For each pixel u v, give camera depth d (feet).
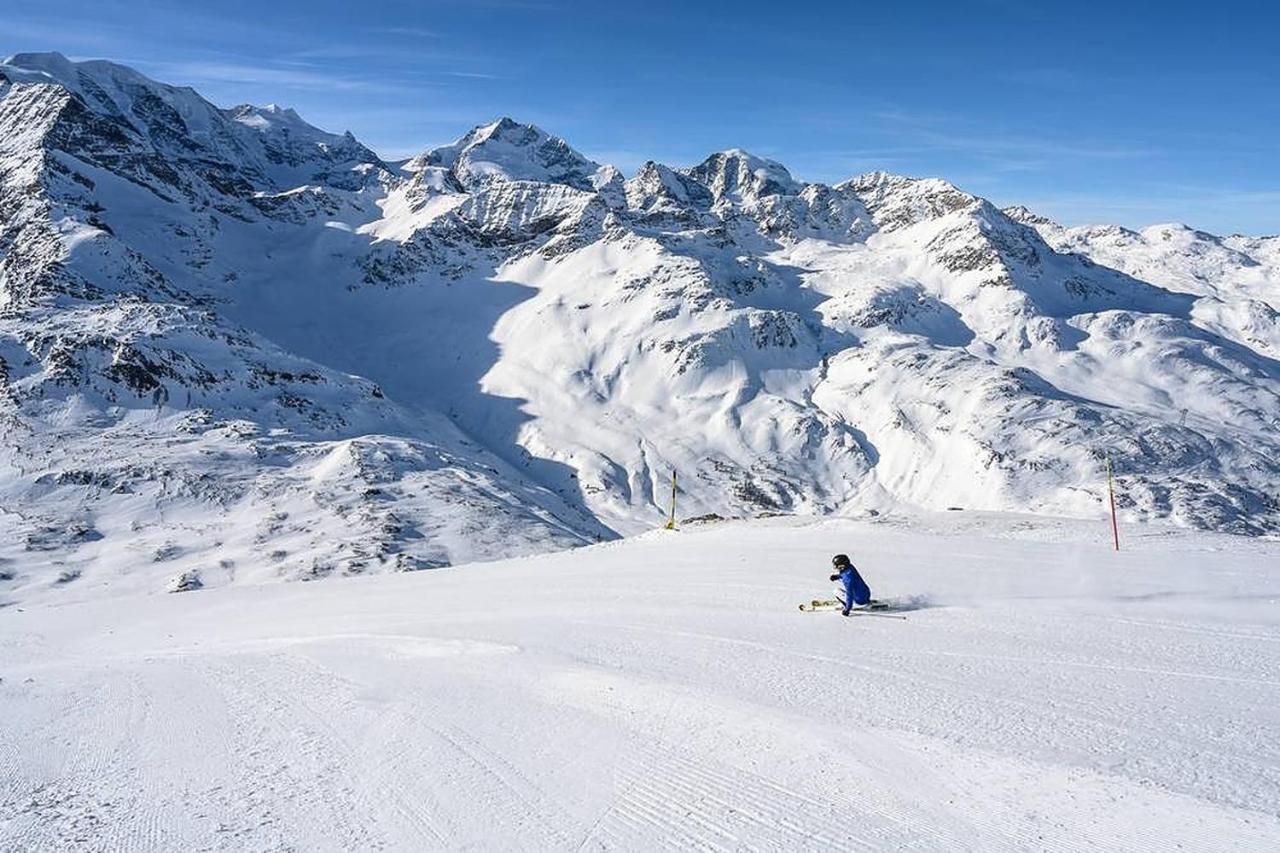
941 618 49.01
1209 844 20.30
